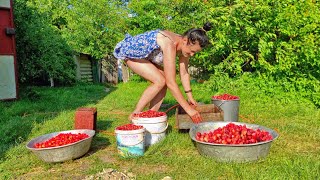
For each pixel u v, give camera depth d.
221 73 8.16
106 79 19.17
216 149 3.21
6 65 8.84
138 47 4.17
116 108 7.29
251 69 8.61
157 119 3.95
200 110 4.96
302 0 7.09
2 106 7.33
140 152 3.62
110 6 19.00
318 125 5.00
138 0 14.13
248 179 2.82
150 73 4.32
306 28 6.84
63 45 14.75
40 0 19.58
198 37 3.85
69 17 17.84
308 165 3.04
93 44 17.08
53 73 13.48
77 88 12.77
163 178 2.93
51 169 3.39
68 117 5.87
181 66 4.73
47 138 3.89
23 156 3.82
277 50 7.17
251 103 6.68
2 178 3.15
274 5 7.25
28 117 6.00
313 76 6.85
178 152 3.74
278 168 3.03
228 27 7.46
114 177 3.04
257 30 7.35
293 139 4.21
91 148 4.06
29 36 12.29
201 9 9.48
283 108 6.16
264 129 3.73
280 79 7.16
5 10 8.93
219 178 2.93
